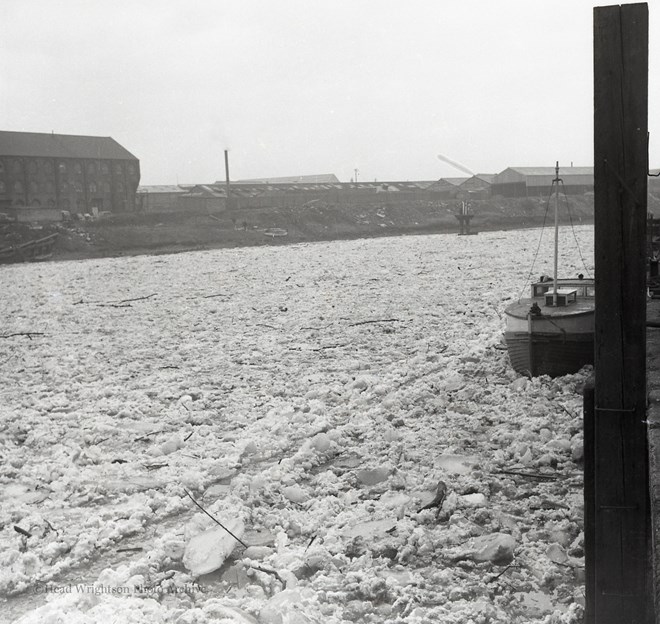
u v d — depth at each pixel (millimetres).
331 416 11039
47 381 14547
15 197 74938
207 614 5738
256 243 63250
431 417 10617
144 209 83750
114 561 6957
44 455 10008
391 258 40656
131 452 9930
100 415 11727
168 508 7965
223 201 78812
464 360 13844
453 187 97938
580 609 5594
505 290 24250
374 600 6082
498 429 9906
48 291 31766
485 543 6730
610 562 4641
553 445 9055
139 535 7496
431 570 6488
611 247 4367
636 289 4359
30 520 7691
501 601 5949
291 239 67125
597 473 4605
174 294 28328
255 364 15039
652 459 4938
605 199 4332
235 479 8625
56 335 20172
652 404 5945
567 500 7684
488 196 93688
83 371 15250
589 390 4727
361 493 8195
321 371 14141
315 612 5789
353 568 6516
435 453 9172
